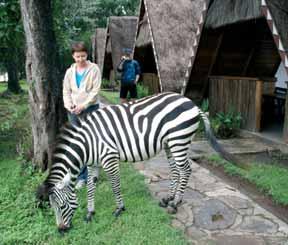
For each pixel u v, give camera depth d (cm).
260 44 797
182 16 1045
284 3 468
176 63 961
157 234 323
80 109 393
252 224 348
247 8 579
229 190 433
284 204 395
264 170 498
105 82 1977
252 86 709
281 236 326
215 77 820
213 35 707
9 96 1495
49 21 456
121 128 348
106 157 345
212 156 568
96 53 2231
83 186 438
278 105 845
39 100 458
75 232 334
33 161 487
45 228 340
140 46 1196
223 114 752
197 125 363
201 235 329
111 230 336
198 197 411
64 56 2014
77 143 336
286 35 450
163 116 351
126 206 384
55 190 317
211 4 639
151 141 352
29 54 455
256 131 708
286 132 627
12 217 364
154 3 1074
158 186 448
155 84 1245
